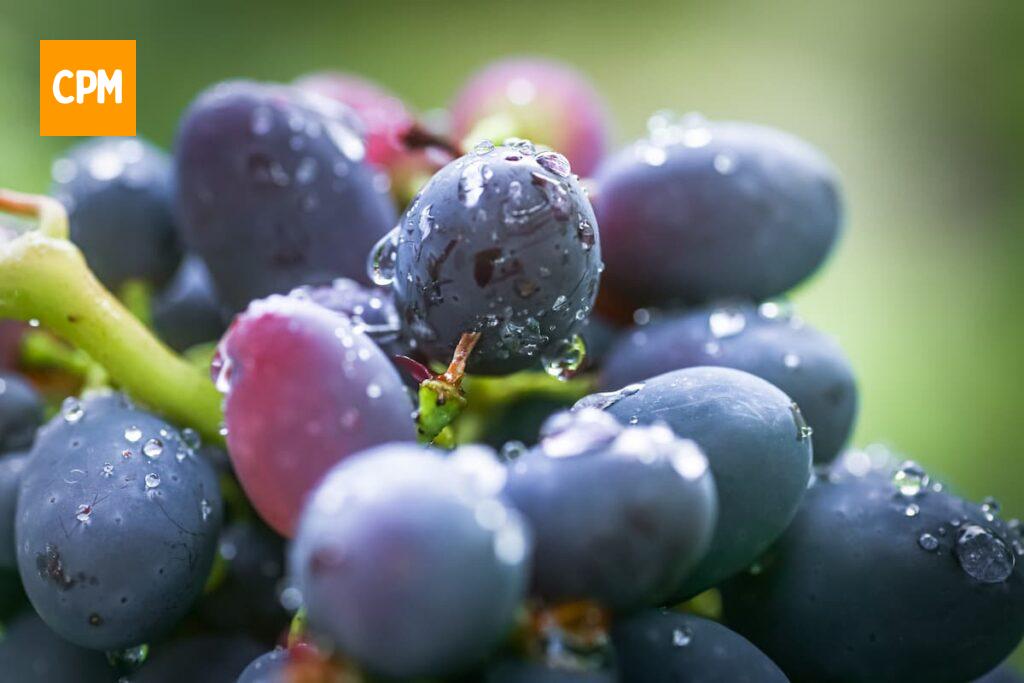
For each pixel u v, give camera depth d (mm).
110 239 203
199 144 184
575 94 222
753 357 178
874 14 553
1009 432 370
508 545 141
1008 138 508
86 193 204
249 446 154
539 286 160
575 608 149
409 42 481
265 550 184
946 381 384
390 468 141
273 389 153
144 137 414
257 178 183
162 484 165
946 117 520
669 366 180
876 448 202
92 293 172
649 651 160
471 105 222
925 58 536
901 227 471
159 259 206
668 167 187
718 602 177
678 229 186
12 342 194
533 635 148
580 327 168
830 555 168
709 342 180
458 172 162
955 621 166
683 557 149
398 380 157
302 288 174
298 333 154
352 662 142
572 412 158
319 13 470
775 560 171
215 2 449
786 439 161
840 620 168
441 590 138
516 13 510
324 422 153
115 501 162
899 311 411
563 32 527
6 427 186
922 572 166
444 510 139
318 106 189
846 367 181
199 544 166
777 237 187
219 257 185
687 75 526
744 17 553
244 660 182
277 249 183
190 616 184
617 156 194
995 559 167
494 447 178
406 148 192
